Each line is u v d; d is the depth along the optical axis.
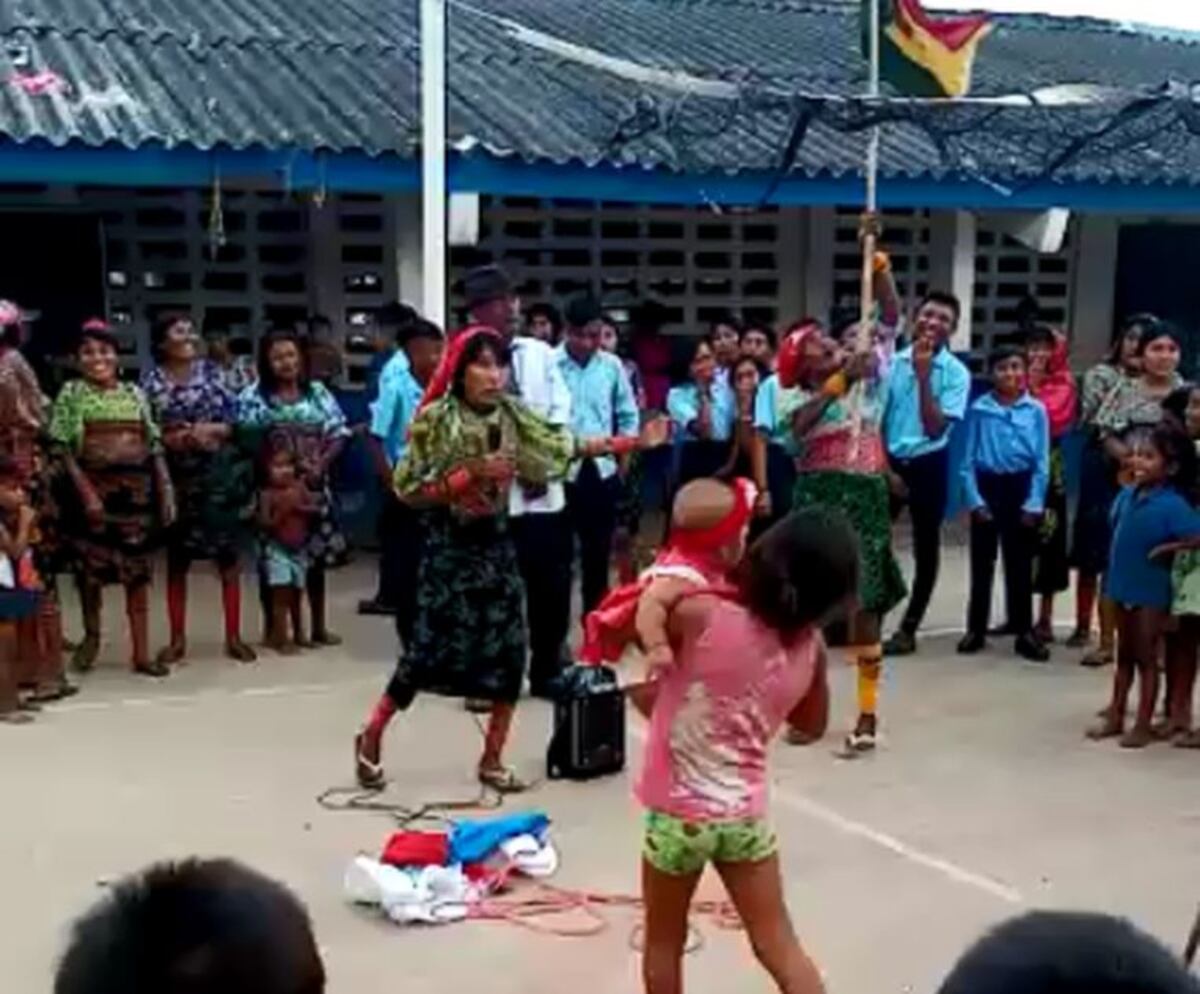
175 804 5.24
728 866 3.44
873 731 5.90
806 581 3.29
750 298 11.61
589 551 7.09
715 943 4.25
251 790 5.39
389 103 9.30
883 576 5.78
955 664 7.24
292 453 7.11
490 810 5.25
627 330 11.12
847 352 5.96
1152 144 10.76
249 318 10.38
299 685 6.67
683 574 3.38
